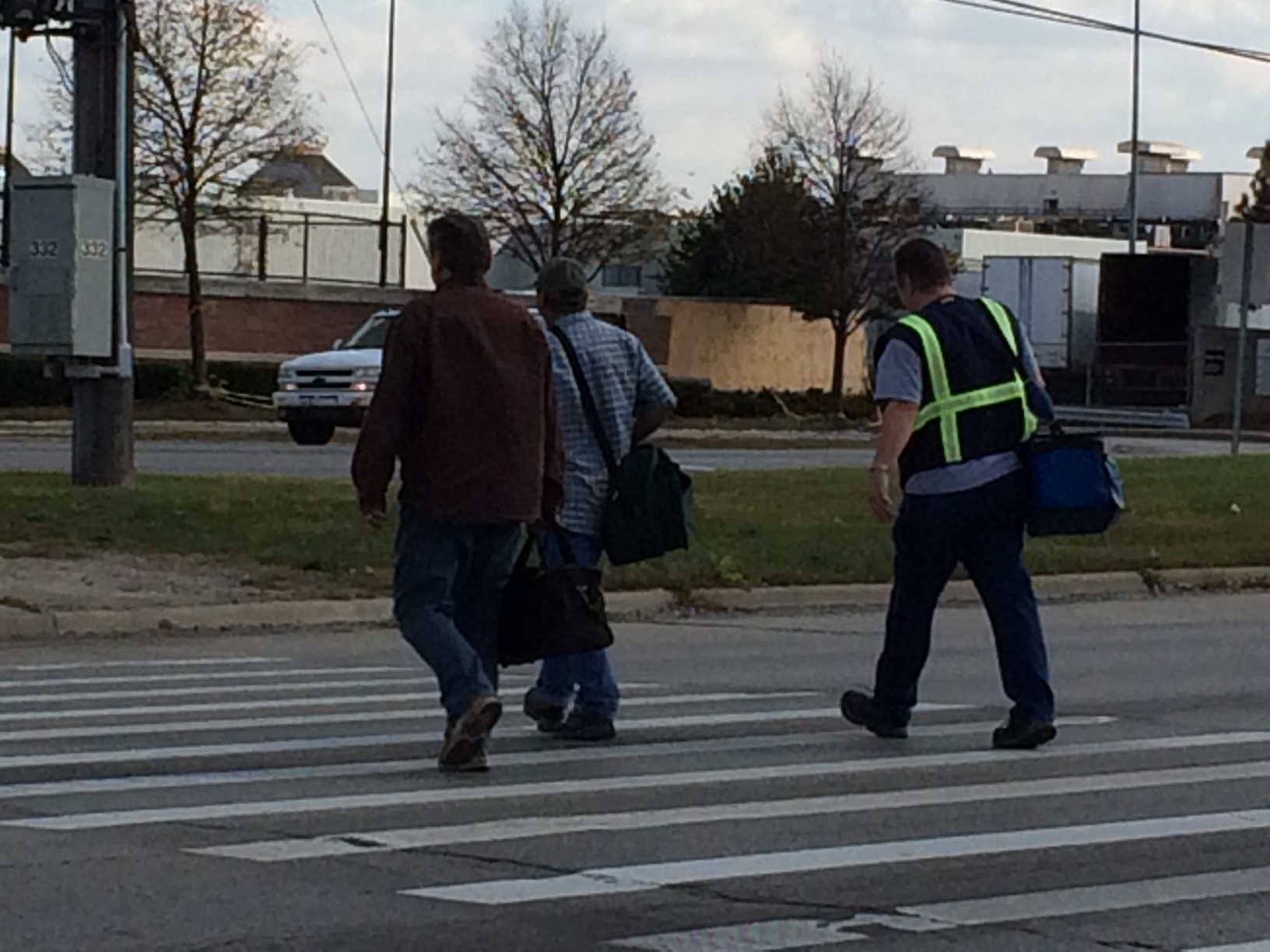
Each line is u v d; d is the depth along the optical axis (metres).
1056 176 97.06
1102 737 9.18
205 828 6.88
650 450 8.55
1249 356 50.12
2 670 11.68
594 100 49.28
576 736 8.87
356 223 49.03
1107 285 51.38
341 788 7.64
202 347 41.94
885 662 8.87
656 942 5.48
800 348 58.62
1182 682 11.46
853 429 47.41
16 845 6.58
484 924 5.65
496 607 8.16
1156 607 16.11
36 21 17.69
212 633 13.70
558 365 8.47
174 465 25.70
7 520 16.38
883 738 8.99
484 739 7.92
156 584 14.56
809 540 17.41
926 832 6.95
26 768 8.08
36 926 5.59
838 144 55.03
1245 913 5.91
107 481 18.39
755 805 7.38
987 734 9.17
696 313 55.47
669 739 8.97
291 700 10.29
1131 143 56.22
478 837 6.75
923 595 8.70
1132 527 19.16
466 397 7.70
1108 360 51.41
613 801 7.43
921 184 72.38
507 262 63.81
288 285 46.19
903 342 8.27
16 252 17.77
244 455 28.53
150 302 44.34
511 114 48.97
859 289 54.25
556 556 8.44
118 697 10.42
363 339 34.03
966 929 5.68
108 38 18.00
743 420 48.84
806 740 8.96
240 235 47.09
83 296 17.77
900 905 5.94
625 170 49.72
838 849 6.66
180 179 41.00
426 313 7.75
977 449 8.37
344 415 31.66
